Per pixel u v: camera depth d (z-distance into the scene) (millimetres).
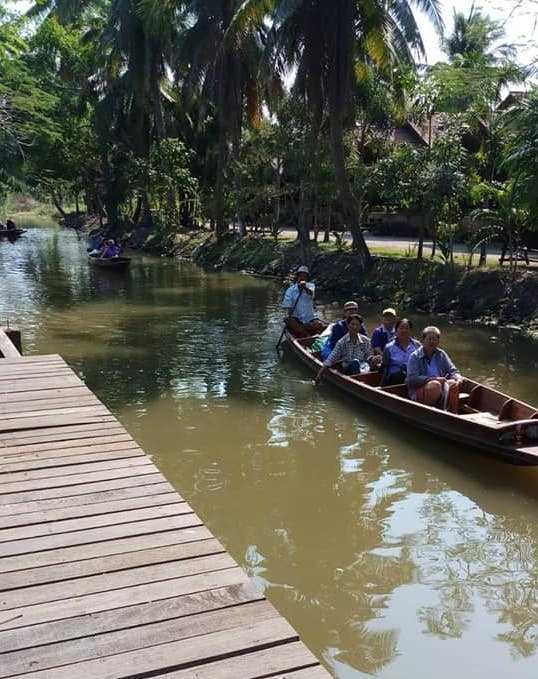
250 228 32406
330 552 5695
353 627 4723
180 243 32875
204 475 7184
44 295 19812
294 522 6195
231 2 24703
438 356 8617
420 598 5059
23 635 3207
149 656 3068
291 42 18969
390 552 5699
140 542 4082
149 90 33688
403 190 17375
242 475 7184
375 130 23641
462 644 4535
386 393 8578
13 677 2930
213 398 9734
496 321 14969
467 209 19312
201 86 28922
